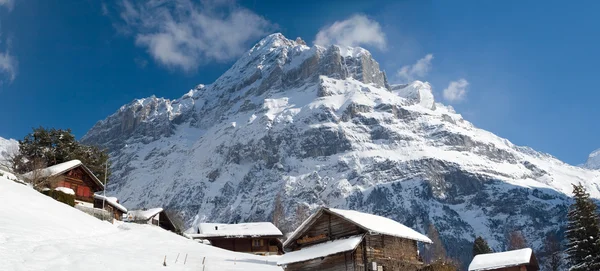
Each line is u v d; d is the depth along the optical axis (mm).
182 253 56875
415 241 63062
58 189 76375
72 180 82000
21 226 46250
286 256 57531
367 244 56750
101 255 42438
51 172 78000
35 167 84188
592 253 72812
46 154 105062
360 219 57688
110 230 63531
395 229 59469
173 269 43812
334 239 58219
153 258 47844
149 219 102562
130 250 50625
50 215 55594
